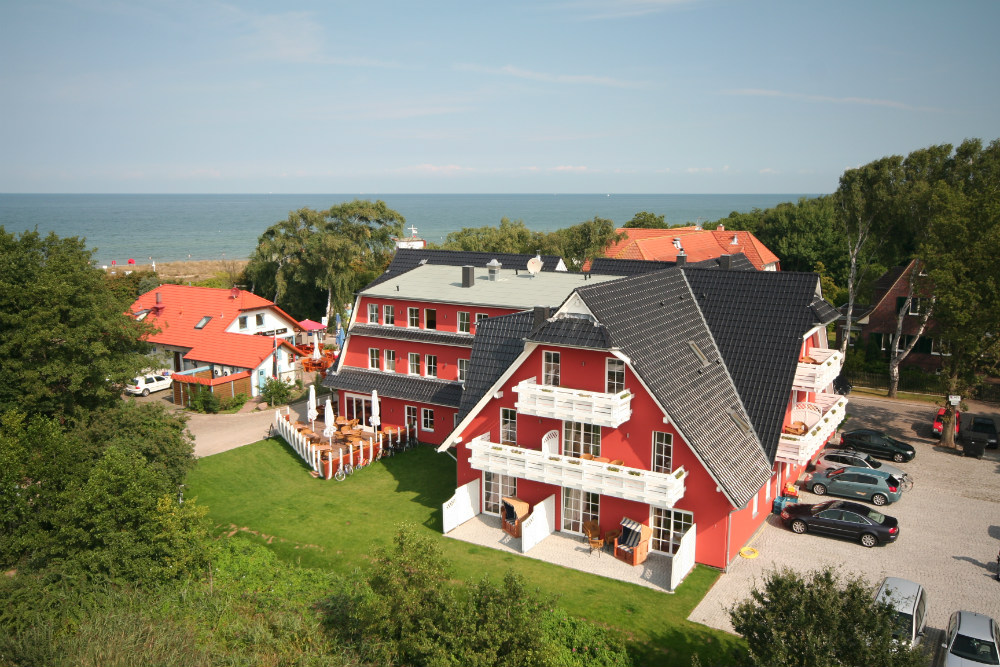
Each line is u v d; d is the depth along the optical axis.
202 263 153.25
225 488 34.75
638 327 28.44
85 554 23.89
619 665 20.48
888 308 54.59
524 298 39.47
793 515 29.03
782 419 28.62
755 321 32.03
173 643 20.94
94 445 29.00
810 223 91.25
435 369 41.22
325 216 78.31
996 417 44.72
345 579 25.83
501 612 17.39
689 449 25.88
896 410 46.66
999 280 36.03
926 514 30.45
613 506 27.81
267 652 21.30
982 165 46.12
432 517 31.19
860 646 14.90
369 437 40.56
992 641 19.33
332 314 75.25
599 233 80.88
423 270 48.12
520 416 29.83
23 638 20.47
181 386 50.03
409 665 18.97
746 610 16.92
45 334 31.27
